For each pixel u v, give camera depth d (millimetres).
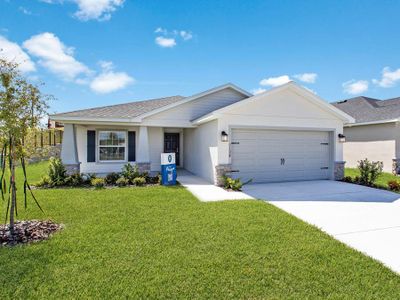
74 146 12797
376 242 5219
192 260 4246
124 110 14953
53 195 8945
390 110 18219
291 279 3744
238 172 11891
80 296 3277
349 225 6227
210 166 12367
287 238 5250
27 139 5398
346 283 3682
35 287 3461
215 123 11758
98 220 6223
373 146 18031
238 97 15516
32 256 4312
